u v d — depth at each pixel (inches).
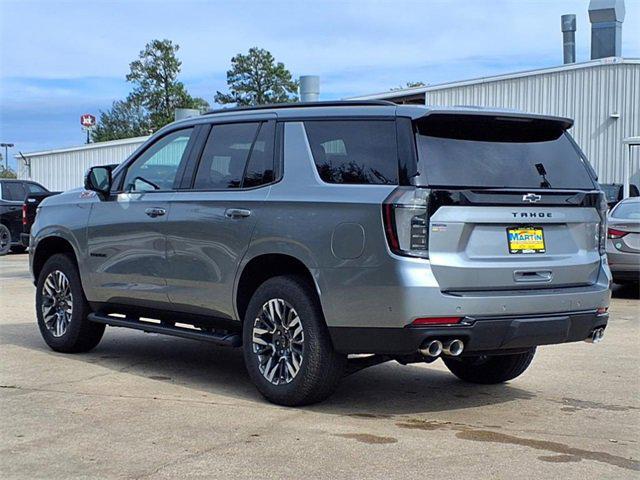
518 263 222.1
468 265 214.4
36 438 204.5
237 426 215.3
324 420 222.5
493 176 223.9
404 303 208.5
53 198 324.2
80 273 303.0
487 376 269.6
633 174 1091.3
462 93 1169.4
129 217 282.0
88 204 301.0
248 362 242.5
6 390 253.8
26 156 1558.8
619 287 552.1
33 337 350.0
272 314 236.8
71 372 281.3
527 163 232.7
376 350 215.8
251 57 3260.3
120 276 286.5
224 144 261.6
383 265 211.2
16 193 842.8
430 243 211.3
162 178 278.4
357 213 216.8
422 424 221.3
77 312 306.8
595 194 241.0
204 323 264.5
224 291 251.1
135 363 298.2
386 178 217.9
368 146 224.8
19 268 684.1
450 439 206.8
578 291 231.6
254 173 248.4
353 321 217.0
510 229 223.1
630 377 284.7
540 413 235.9
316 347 226.1
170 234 266.7
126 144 1480.1
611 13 1249.4
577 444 204.5
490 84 1156.5
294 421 220.7
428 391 262.8
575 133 1119.6
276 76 3280.0
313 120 239.5
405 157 216.4
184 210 263.3
